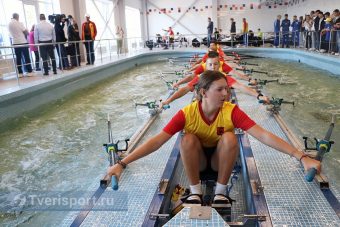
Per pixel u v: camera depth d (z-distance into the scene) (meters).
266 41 15.89
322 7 12.62
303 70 9.34
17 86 5.76
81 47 10.80
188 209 1.49
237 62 8.79
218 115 1.80
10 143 3.93
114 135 4.13
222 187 1.81
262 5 18.00
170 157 2.69
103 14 14.68
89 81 8.27
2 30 8.27
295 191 2.20
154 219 1.88
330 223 1.86
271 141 1.65
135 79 8.84
